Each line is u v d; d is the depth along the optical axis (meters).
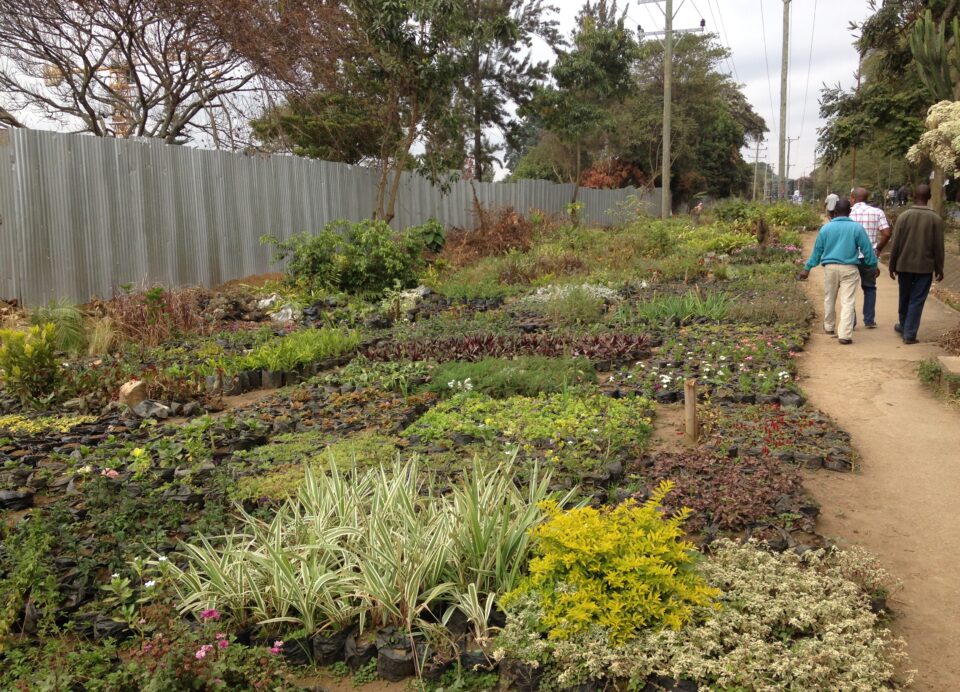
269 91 17.00
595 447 6.00
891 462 6.04
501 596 3.76
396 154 18.97
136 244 12.32
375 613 3.71
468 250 19.53
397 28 17.17
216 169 13.91
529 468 5.64
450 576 3.94
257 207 14.94
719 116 47.81
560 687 3.29
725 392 7.67
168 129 16.52
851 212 11.09
